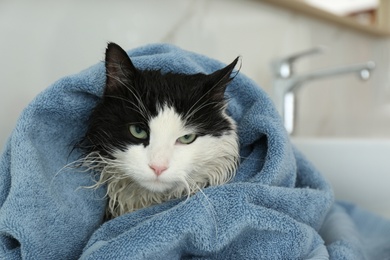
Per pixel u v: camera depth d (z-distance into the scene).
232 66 0.58
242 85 0.66
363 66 1.11
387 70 1.88
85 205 0.57
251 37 1.17
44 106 0.54
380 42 1.86
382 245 0.71
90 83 0.55
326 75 1.13
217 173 0.62
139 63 0.62
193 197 0.50
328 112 1.58
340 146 1.06
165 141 0.56
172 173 0.56
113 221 0.54
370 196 1.05
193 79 0.62
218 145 0.61
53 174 0.55
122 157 0.57
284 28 1.29
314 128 1.50
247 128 0.62
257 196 0.52
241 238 0.51
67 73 0.81
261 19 1.20
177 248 0.49
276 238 0.51
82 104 0.58
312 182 0.67
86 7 0.83
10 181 0.55
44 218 0.50
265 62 1.22
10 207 0.48
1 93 0.71
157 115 0.57
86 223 0.56
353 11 1.75
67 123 0.59
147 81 0.59
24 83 0.75
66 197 0.55
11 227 0.47
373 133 1.91
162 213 0.50
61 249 0.52
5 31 0.71
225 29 1.10
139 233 0.46
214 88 0.59
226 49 1.10
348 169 1.06
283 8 1.27
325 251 0.53
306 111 1.44
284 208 0.54
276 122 0.60
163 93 0.58
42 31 0.77
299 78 1.14
